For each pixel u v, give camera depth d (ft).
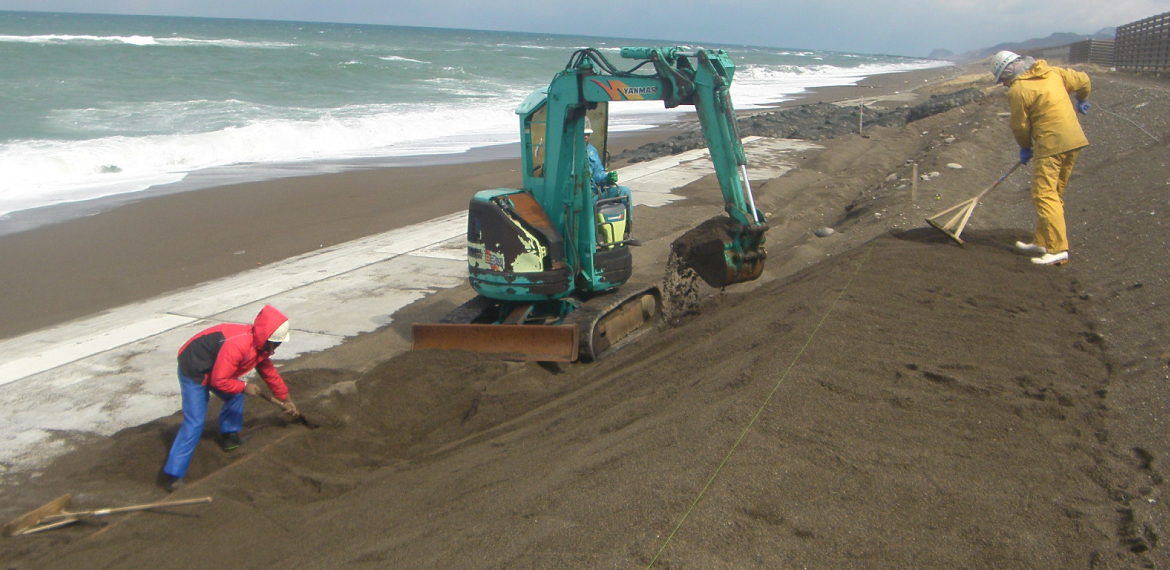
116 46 145.28
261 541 14.02
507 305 24.07
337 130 74.02
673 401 15.06
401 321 27.20
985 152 48.57
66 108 76.64
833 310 17.81
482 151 69.87
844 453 11.85
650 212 42.60
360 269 33.40
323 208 45.68
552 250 22.21
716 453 11.91
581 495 11.76
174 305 29.17
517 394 19.70
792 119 86.94
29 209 44.45
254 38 279.08
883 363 15.03
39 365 23.68
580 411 16.97
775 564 9.53
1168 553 9.37
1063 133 21.80
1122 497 10.73
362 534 13.24
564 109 21.77
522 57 218.18
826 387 13.92
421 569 10.97
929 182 38.91
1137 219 24.22
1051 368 15.06
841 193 46.91
